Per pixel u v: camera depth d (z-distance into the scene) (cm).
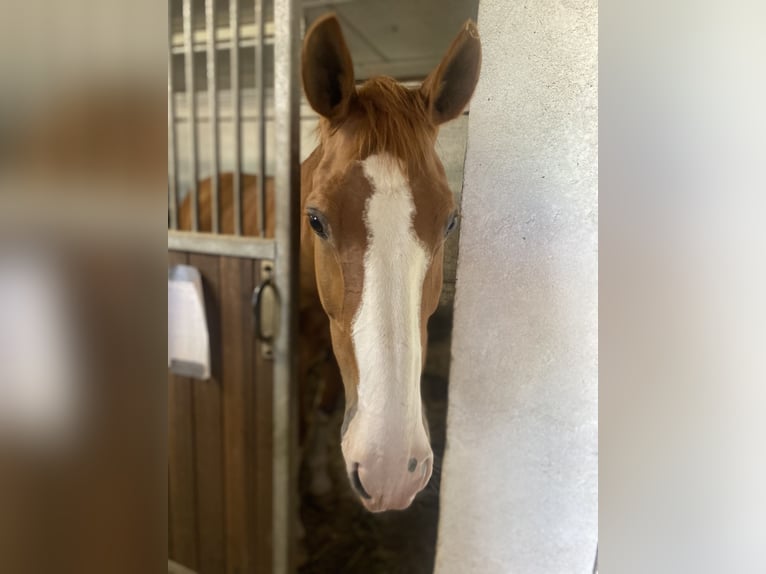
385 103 55
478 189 58
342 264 56
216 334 82
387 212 54
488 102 56
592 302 56
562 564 61
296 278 74
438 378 62
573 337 58
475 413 62
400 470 55
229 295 80
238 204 78
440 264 57
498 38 56
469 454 63
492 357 60
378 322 54
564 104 55
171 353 86
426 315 57
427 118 56
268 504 81
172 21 82
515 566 62
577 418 58
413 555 68
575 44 54
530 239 57
